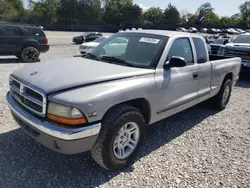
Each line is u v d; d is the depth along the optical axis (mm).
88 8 73250
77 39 22797
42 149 3170
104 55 3615
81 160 2986
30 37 11023
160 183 2623
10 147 3174
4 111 4375
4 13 63719
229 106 5602
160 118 3348
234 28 64062
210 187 2600
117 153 2760
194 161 3096
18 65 9945
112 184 2568
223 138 3840
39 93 2408
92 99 2334
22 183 2496
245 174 2867
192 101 3938
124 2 78562
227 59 5055
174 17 81500
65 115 2256
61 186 2492
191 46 3875
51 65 3104
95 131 2389
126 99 2654
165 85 3189
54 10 70062
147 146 3441
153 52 3311
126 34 3885
